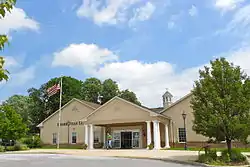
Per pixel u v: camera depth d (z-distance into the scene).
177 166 16.27
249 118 18.09
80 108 41.16
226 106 18.61
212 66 19.70
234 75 19.20
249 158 19.64
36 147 41.25
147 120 31.89
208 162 17.95
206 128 18.70
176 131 35.06
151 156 21.88
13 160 20.22
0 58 4.03
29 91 57.56
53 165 16.61
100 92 63.00
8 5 4.00
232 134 18.36
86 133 34.97
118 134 36.56
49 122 42.91
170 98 44.12
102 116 34.41
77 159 20.69
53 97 55.31
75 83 57.78
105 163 17.64
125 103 33.53
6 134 35.56
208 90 19.08
